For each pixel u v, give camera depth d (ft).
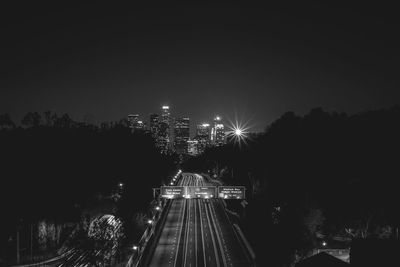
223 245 301.22
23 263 265.95
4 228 292.61
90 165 423.64
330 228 311.88
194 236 328.70
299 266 176.96
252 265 252.21
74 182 361.92
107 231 274.36
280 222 293.84
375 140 374.84
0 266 260.01
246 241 303.89
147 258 269.85
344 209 309.83
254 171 534.37
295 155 421.59
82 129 593.83
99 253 257.14
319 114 502.79
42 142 414.41
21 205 299.79
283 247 261.03
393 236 285.43
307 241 262.88
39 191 317.01
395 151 345.10
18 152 364.38
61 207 322.14
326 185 343.46
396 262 159.43
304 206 292.81
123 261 265.75
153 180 546.26
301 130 479.41
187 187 339.98
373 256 163.12
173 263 258.78
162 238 323.57
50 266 259.19
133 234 324.60
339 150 381.81
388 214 293.84
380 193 301.22
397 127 388.98
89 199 387.34
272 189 407.85
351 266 167.53
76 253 275.18
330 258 176.65
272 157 467.93
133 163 533.55
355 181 322.96
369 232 297.33
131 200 371.76
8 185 311.68
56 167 361.71
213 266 252.21
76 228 326.24
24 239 309.01
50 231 310.65
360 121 442.91
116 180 458.09
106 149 518.78
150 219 365.20
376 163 336.70
